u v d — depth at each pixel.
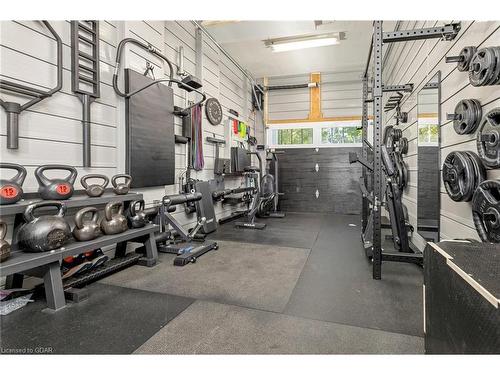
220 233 4.59
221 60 5.79
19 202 2.00
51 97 2.46
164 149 3.72
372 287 2.38
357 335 1.67
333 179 7.14
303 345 1.57
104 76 3.01
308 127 7.29
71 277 2.31
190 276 2.62
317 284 2.45
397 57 4.90
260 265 2.95
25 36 2.26
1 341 1.60
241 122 6.51
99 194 2.55
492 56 1.72
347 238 4.22
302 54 5.88
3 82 2.06
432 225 3.08
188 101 4.51
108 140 3.07
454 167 2.23
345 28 4.64
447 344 1.11
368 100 3.81
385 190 3.12
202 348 1.54
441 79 2.83
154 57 3.61
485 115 1.94
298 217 6.38
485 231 1.83
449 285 1.10
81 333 1.68
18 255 1.89
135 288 2.35
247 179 6.90
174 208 3.94
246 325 1.78
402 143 4.36
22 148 2.25
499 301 0.78
